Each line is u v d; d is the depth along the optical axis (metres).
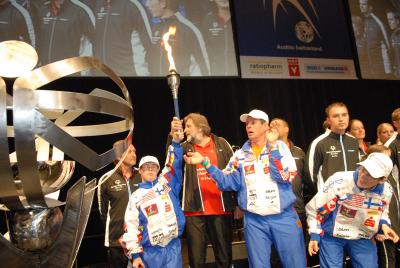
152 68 4.57
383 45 5.66
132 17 4.62
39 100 0.97
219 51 4.87
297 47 5.25
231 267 2.75
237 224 4.30
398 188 3.18
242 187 2.45
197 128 2.83
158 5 4.75
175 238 2.48
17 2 4.21
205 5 4.95
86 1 4.48
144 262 2.40
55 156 1.33
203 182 2.76
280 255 2.37
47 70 1.01
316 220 2.29
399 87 6.89
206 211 2.70
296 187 3.15
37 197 1.02
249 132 2.47
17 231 1.05
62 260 1.01
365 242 2.27
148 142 5.45
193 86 5.73
